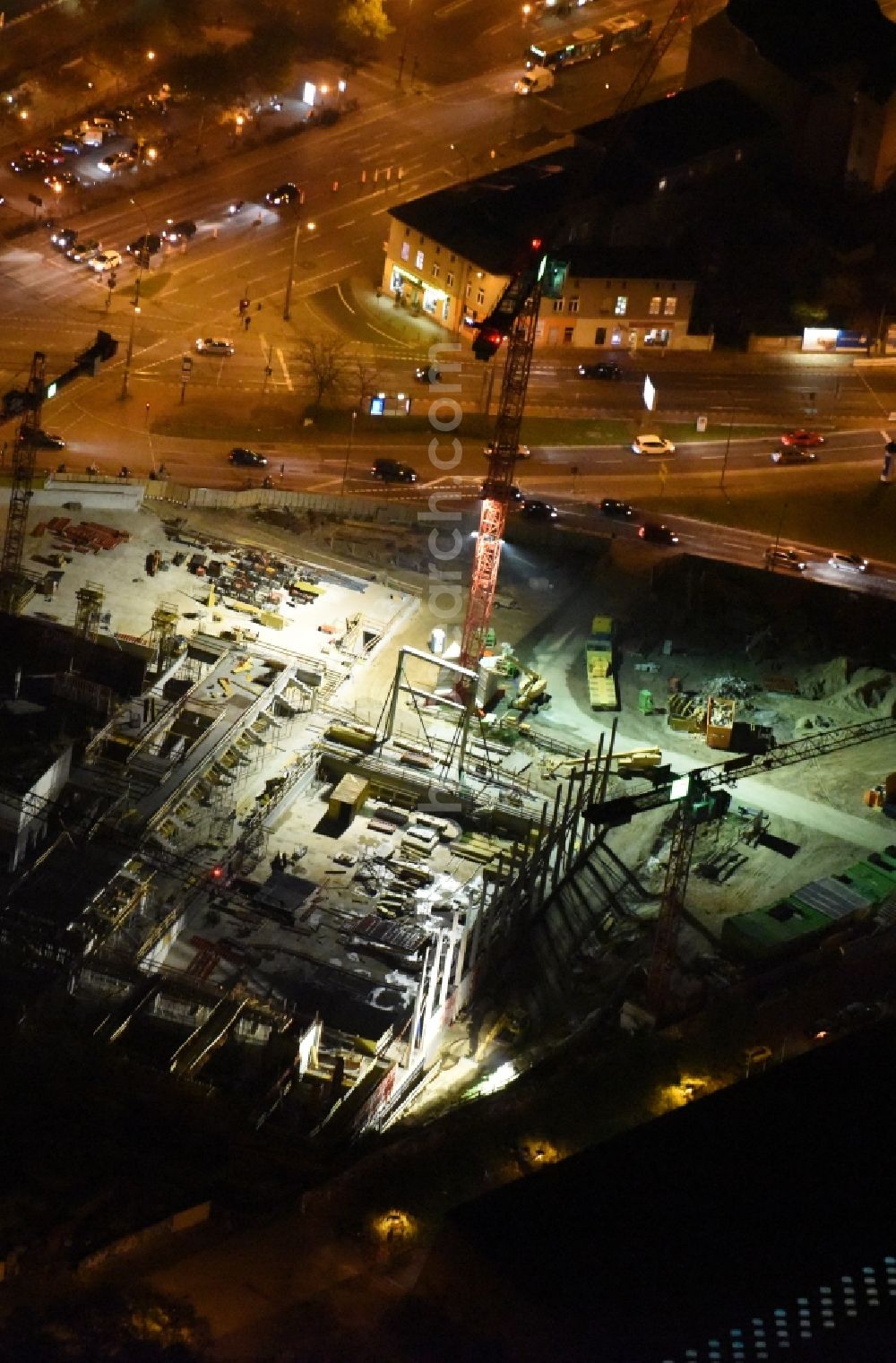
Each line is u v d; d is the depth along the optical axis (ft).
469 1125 338.75
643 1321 212.64
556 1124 345.10
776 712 526.16
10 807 416.46
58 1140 331.77
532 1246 220.23
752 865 458.91
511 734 504.43
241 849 444.14
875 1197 219.61
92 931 396.37
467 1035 402.72
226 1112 344.49
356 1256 302.04
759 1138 229.04
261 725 492.95
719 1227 219.20
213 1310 288.71
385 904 435.94
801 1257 214.48
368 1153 338.54
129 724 481.46
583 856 460.55
